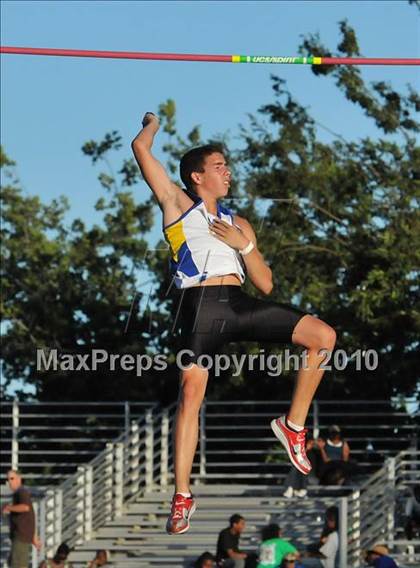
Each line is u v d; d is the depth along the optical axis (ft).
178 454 41.37
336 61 51.19
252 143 131.13
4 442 131.34
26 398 139.03
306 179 126.52
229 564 89.04
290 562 84.84
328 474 103.35
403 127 132.36
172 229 41.45
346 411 121.39
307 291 120.16
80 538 102.99
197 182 42.22
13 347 140.77
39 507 97.81
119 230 150.82
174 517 41.04
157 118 42.91
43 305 142.72
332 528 91.86
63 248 151.94
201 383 41.65
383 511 96.89
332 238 126.00
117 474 107.45
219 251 41.39
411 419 120.67
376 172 129.18
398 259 116.88
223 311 40.93
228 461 126.62
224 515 103.71
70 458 132.26
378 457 121.08
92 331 139.03
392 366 117.39
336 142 131.95
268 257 123.24
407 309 115.85
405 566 92.58
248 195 127.54
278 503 103.86
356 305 116.37
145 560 99.66
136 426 111.04
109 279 144.66
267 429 117.08
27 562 93.04
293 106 134.00
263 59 50.90
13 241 149.28
